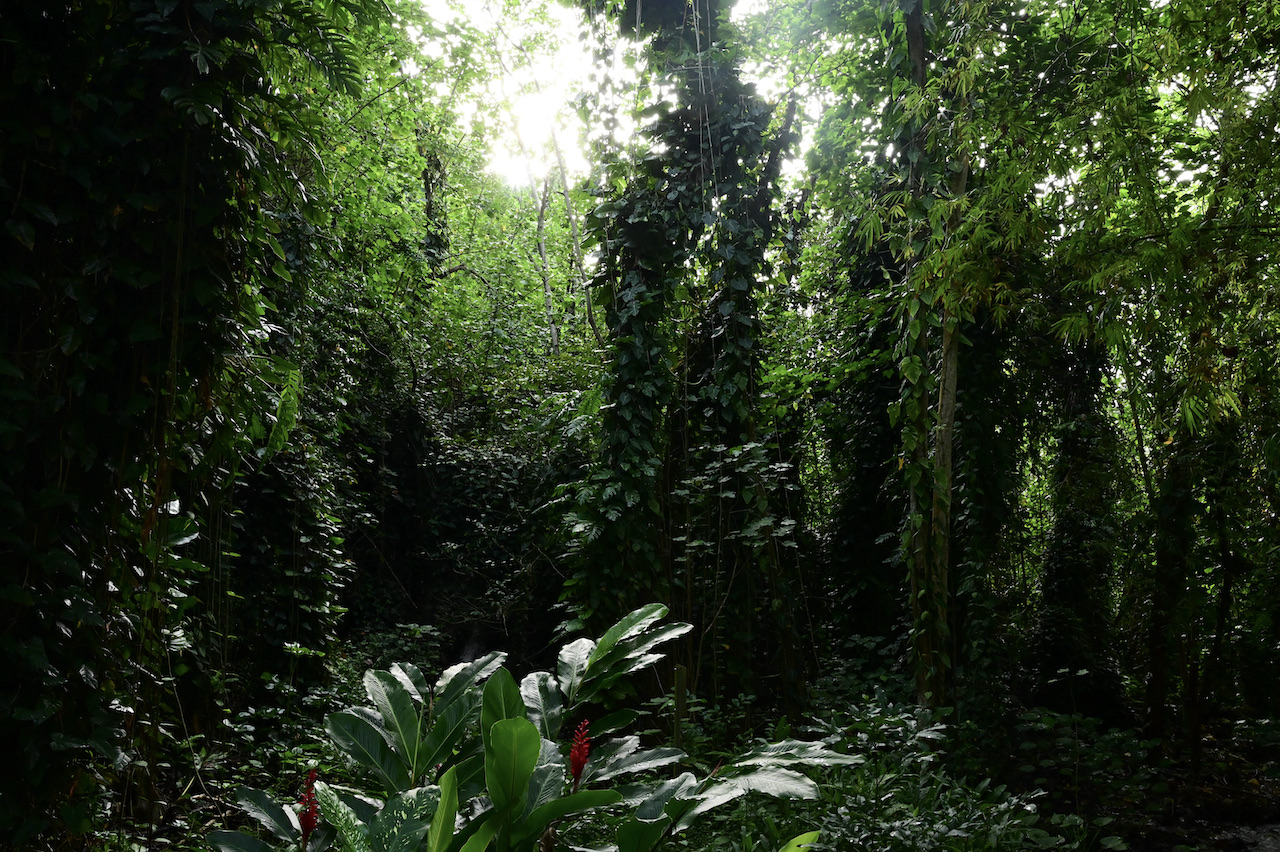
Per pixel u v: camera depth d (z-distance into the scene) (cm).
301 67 321
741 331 577
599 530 534
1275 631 568
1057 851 362
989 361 648
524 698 260
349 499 827
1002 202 448
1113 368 692
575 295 1080
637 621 274
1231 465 550
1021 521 754
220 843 203
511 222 1402
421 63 932
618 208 568
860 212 543
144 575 292
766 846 297
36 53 240
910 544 513
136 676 289
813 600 766
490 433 1047
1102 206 384
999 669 569
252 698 559
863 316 697
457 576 949
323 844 215
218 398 309
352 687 628
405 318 920
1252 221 353
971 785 455
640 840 207
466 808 228
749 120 565
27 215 250
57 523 250
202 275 282
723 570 568
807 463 859
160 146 270
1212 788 540
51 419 251
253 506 580
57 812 254
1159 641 599
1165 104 513
